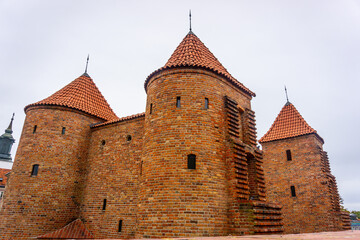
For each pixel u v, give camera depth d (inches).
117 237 718.5
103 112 1013.2
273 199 1013.8
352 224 1702.8
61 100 922.7
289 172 1009.5
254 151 685.9
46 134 853.8
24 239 748.6
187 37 783.7
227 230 538.6
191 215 514.0
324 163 995.9
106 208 775.1
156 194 548.4
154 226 526.6
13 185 815.1
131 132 817.5
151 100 657.6
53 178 818.8
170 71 641.0
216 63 758.5
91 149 901.2
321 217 895.7
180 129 582.2
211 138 586.2
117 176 792.3
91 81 1106.1
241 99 726.5
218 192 552.1
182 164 553.0
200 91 614.9
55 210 796.0
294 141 1033.5
